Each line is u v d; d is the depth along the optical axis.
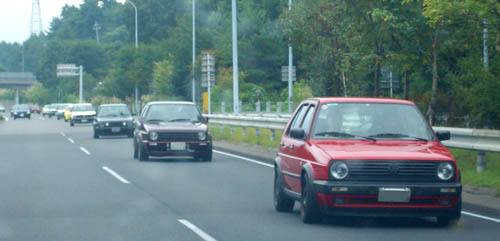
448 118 25.42
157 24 130.25
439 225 11.59
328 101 12.43
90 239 10.55
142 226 11.66
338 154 11.04
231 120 34.59
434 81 23.75
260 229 11.33
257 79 89.38
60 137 40.84
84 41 152.38
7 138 39.88
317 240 10.38
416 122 12.29
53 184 17.70
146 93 93.31
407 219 12.37
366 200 10.91
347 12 25.22
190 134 23.81
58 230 11.30
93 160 24.86
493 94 19.22
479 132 16.92
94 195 15.61
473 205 13.70
